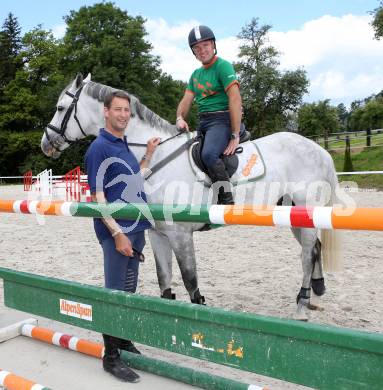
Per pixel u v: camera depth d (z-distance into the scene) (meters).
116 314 2.34
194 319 2.00
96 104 4.09
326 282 5.16
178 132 3.98
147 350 3.47
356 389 1.56
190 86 3.99
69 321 2.59
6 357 3.34
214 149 3.65
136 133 3.88
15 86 42.72
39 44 43.56
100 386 2.84
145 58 39.75
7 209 2.98
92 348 3.16
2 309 4.36
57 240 8.34
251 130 42.62
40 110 43.03
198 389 2.74
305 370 1.68
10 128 43.50
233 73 3.68
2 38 46.25
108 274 2.84
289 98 41.28
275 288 4.97
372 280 5.18
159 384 2.83
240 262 6.24
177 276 5.61
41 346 3.54
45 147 4.35
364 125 56.00
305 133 50.88
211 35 3.64
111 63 39.53
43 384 2.90
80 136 4.24
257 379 2.94
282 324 1.71
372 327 3.73
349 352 1.57
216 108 3.77
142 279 5.48
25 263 6.41
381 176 17.72
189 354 2.04
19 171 42.22
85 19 41.50
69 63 42.56
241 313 1.86
